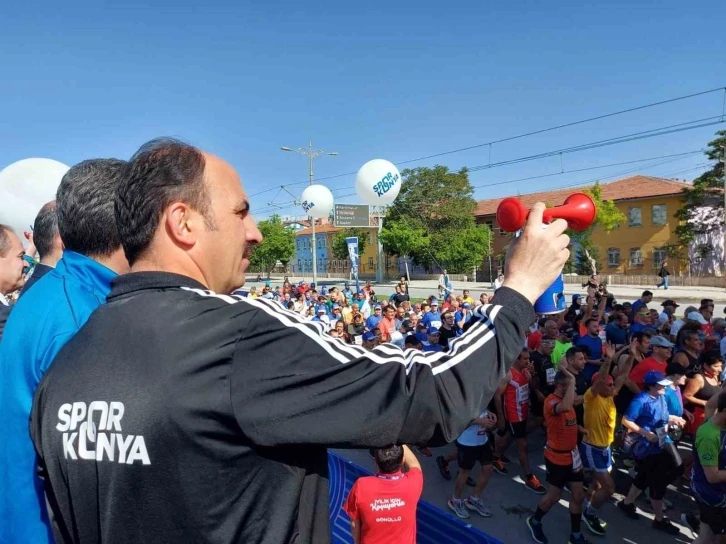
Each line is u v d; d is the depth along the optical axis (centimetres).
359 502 325
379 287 3878
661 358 655
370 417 80
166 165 95
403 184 4219
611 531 504
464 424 83
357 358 86
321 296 1655
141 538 79
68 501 87
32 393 117
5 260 241
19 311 128
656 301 2483
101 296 135
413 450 722
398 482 326
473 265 4125
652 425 505
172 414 78
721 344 766
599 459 491
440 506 566
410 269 4838
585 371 711
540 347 740
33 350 119
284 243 5219
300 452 88
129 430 79
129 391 81
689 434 623
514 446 742
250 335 84
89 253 141
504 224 110
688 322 824
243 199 105
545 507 485
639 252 3712
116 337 87
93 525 84
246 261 107
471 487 611
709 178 3172
